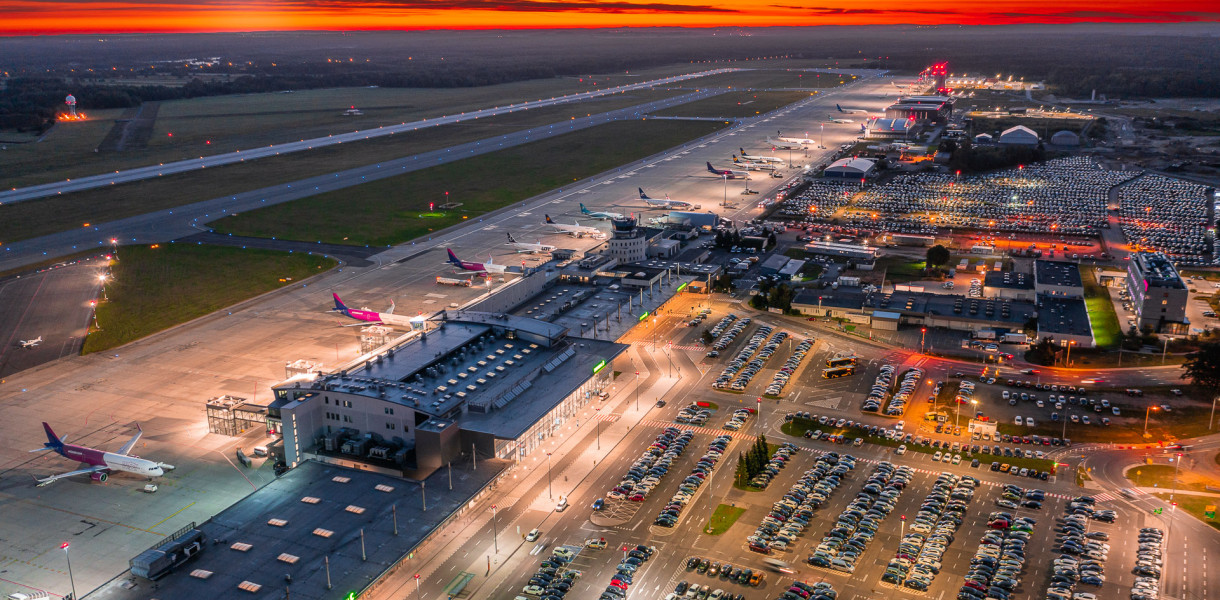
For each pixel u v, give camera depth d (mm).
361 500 146250
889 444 176375
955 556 138000
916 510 151750
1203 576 130875
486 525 147750
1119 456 169625
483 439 161625
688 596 127688
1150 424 183125
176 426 183125
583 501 155250
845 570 134250
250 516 141000
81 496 156375
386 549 131500
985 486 159375
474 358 193250
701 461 168125
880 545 141500
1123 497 154375
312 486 151375
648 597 127938
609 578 132875
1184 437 177250
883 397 196625
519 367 191125
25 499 155375
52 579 131250
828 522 148000
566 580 130875
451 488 150250
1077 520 145125
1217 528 144250
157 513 150250
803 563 136375
